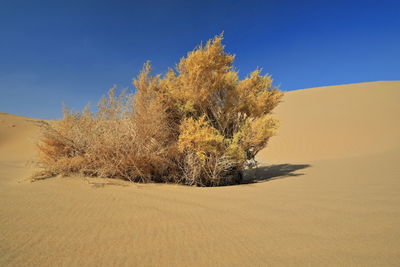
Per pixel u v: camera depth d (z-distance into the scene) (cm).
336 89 3166
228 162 485
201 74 509
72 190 324
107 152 420
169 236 182
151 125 444
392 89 2627
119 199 288
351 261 142
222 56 543
